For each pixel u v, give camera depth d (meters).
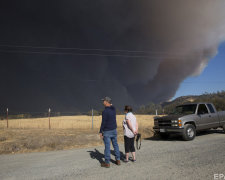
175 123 8.92
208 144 7.40
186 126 8.83
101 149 7.42
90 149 7.59
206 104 10.26
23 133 12.07
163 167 4.53
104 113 4.82
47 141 8.65
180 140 9.10
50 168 4.89
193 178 3.73
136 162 5.11
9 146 7.96
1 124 18.22
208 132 11.54
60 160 5.82
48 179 4.02
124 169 4.50
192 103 10.17
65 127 16.61
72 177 4.08
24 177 4.22
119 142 9.30
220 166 4.42
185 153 5.96
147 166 4.67
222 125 10.63
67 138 9.34
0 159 6.35
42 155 6.84
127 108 5.28
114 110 5.04
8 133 11.52
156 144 8.04
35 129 15.25
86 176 4.10
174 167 4.50
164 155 5.81
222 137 9.17
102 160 5.50
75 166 4.97
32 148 8.03
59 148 8.15
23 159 6.24
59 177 4.12
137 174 4.09
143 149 6.97
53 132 12.65
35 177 4.19
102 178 3.91
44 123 19.59
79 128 16.11
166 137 9.94
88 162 5.34
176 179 3.71
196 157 5.36
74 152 7.12
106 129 4.83
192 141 8.48
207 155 5.54
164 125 9.56
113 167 4.71
